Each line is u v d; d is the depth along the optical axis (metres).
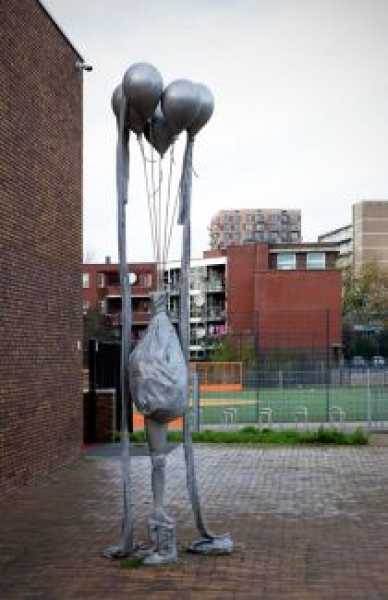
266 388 44.84
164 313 8.94
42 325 14.49
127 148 9.07
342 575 8.31
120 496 12.81
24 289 13.53
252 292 66.94
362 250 121.94
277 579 8.15
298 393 40.34
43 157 14.54
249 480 14.54
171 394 8.62
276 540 9.84
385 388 40.84
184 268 9.12
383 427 24.75
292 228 175.12
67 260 16.09
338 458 17.59
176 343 8.84
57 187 15.41
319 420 27.81
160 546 8.72
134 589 7.82
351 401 35.59
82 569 8.51
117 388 20.80
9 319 12.80
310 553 9.20
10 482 12.81
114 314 74.00
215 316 76.81
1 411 12.37
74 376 16.66
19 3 13.23
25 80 13.57
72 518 11.12
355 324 69.75
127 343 8.94
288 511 11.69
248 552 9.23
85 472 15.23
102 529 10.44
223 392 42.88
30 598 7.56
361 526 10.67
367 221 122.12
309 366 47.28
